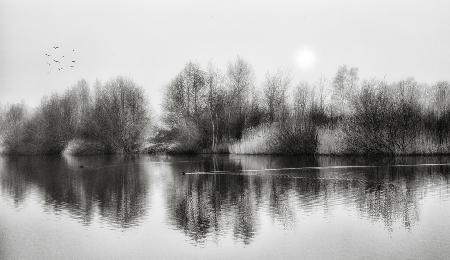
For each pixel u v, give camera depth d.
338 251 12.88
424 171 29.45
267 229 15.27
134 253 13.19
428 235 14.25
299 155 44.06
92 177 30.09
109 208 19.11
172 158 47.41
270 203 19.42
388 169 30.81
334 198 20.27
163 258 12.74
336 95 67.94
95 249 13.57
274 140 46.06
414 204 18.73
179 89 61.72
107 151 58.69
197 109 60.47
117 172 33.12
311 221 16.19
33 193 23.28
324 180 25.95
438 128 40.91
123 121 58.78
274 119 56.09
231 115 57.25
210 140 55.44
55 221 16.94
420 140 39.47
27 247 13.81
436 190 22.03
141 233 15.16
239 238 14.35
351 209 17.95
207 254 12.95
